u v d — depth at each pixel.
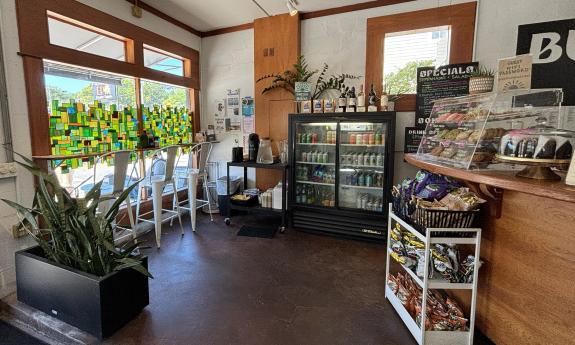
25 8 2.41
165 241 3.26
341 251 3.03
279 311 2.02
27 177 2.46
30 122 2.49
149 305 2.07
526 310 1.45
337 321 1.91
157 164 3.94
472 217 1.58
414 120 3.41
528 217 1.43
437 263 1.68
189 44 4.37
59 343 1.79
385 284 2.24
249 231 3.58
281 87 4.05
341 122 3.30
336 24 3.70
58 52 2.67
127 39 3.41
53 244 1.91
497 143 1.61
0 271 2.27
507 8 2.93
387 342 1.72
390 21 3.38
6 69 2.31
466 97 1.91
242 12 3.87
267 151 3.83
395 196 2.09
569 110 2.11
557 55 2.65
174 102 4.27
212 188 4.70
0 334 1.88
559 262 1.30
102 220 1.86
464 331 1.66
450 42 3.16
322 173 3.66
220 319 1.93
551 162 1.25
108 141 3.27
